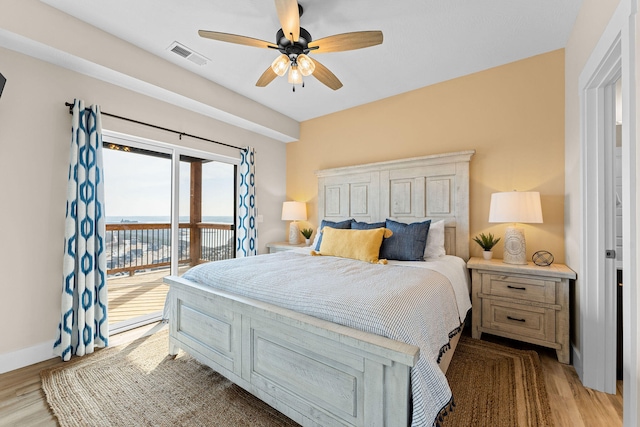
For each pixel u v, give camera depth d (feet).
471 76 9.50
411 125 10.74
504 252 8.10
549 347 7.15
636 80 3.56
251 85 10.39
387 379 3.62
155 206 10.03
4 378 6.15
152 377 6.20
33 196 6.88
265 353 4.93
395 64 8.89
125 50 7.73
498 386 5.80
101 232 7.72
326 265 7.25
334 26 7.05
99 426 4.74
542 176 8.29
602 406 5.21
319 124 13.57
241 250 12.29
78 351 7.13
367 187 11.59
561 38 7.55
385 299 4.40
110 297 9.28
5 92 6.47
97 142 7.63
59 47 6.53
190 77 9.37
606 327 5.66
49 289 7.13
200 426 4.75
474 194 9.41
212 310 5.92
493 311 7.79
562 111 8.00
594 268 5.83
